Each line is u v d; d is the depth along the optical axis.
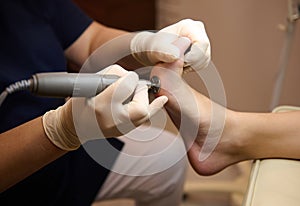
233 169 1.58
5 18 0.87
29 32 0.89
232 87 1.64
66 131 0.60
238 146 0.77
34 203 0.89
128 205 1.44
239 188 1.51
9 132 0.65
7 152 0.62
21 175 0.64
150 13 1.72
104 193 1.03
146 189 1.04
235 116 0.78
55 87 0.52
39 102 0.85
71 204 0.96
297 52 1.34
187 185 1.53
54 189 0.90
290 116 0.77
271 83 1.49
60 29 0.98
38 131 0.62
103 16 1.65
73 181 0.97
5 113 0.82
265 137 0.75
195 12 1.64
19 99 0.83
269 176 0.65
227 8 1.51
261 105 1.57
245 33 1.50
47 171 0.86
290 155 0.72
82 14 1.01
